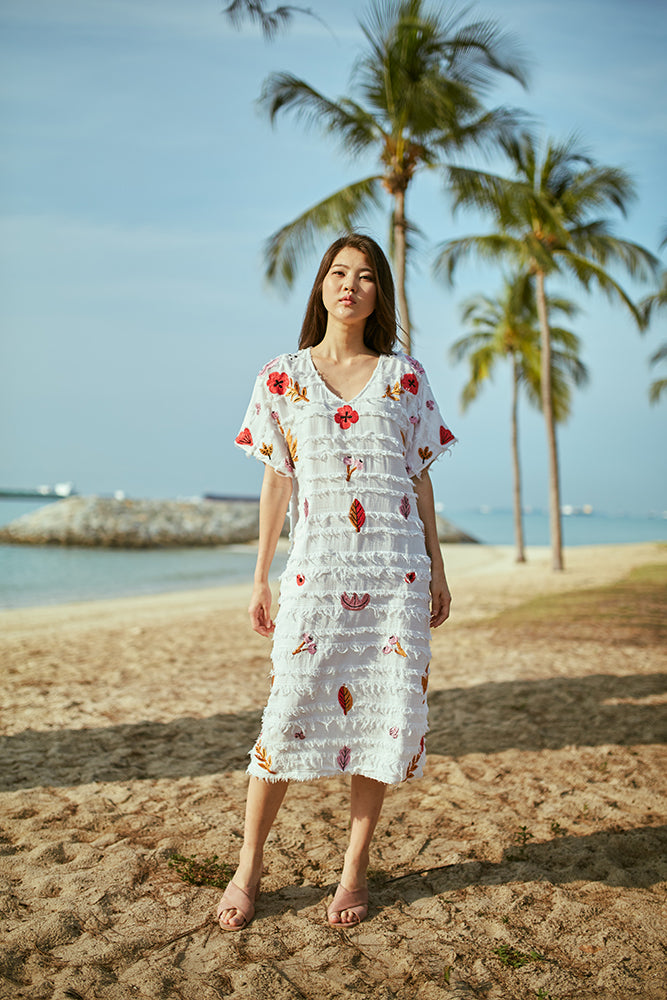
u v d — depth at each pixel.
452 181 11.85
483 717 4.45
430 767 3.59
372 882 2.43
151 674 5.98
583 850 2.62
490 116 11.61
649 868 2.49
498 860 2.56
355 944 2.06
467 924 2.16
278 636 2.15
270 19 4.02
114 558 30.47
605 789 3.20
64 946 2.01
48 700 4.96
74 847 2.62
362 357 2.31
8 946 1.99
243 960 1.97
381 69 11.31
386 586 2.13
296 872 2.49
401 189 11.95
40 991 1.81
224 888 2.36
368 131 11.81
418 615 2.16
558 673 5.69
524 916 2.20
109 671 6.12
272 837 2.75
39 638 8.36
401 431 2.23
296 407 2.19
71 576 21.95
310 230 12.16
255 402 2.26
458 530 46.31
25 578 21.19
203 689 5.35
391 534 2.15
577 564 21.75
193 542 40.75
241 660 6.70
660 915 2.19
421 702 2.16
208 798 3.13
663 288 20.42
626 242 16.67
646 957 1.99
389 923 2.16
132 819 2.89
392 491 2.16
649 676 5.48
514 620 9.17
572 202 16.75
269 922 2.17
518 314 19.64
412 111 11.06
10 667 6.33
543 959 1.98
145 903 2.25
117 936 2.07
